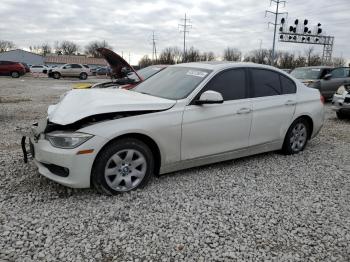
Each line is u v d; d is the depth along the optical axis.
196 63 5.57
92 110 3.97
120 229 3.40
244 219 3.70
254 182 4.76
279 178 4.96
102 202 3.94
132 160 4.20
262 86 5.49
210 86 4.86
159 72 5.83
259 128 5.37
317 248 3.24
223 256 3.05
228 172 5.11
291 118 5.87
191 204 3.99
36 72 52.56
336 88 14.06
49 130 4.07
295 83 6.05
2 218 3.52
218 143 4.90
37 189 4.24
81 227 3.41
